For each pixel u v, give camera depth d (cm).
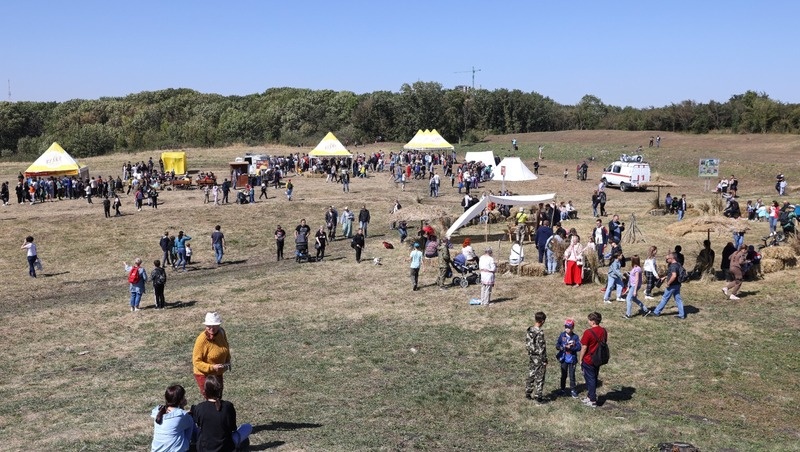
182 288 2561
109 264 3166
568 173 6612
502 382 1395
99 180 4853
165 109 12312
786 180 5638
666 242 3055
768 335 1658
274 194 4925
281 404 1234
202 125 10619
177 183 5322
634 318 1836
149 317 2108
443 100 10619
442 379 1415
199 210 4209
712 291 2103
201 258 3275
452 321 1895
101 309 2248
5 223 3794
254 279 2659
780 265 2330
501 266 2495
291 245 3516
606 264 2594
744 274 2198
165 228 3781
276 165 5897
